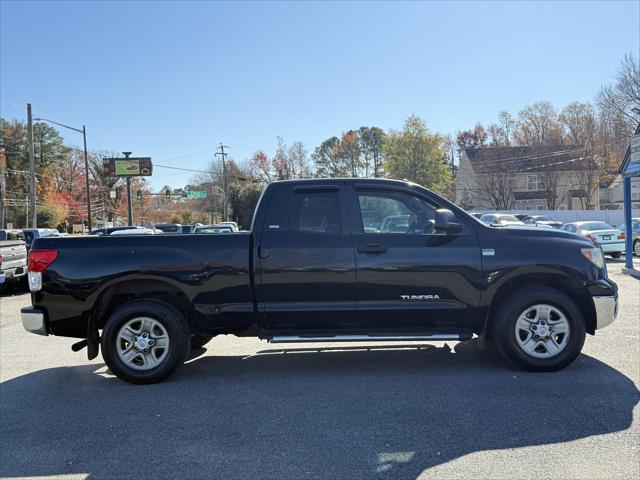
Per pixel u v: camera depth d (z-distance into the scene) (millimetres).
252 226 5496
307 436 3945
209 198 107188
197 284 5371
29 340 7965
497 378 5246
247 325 5473
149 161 55656
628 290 11172
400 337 5398
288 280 5352
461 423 4109
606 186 57406
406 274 5332
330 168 93125
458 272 5344
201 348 6891
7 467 3553
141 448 3812
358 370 5684
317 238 5395
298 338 5344
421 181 56781
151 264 5367
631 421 4078
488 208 57625
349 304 5367
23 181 70062
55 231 18984
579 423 4059
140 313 5340
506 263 5352
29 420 4426
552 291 5359
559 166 51938
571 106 52156
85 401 4898
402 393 4863
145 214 91125
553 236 5547
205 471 3434
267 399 4820
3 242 14352
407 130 57438
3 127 73062
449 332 5500
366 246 5348
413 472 3340
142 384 5379
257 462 3541
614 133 47219
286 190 5539
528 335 5383
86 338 5605
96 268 5371
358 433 3973
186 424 4258
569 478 3227
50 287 5395
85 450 3801
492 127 59031
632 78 36812
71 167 80688
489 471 3326
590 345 6441
